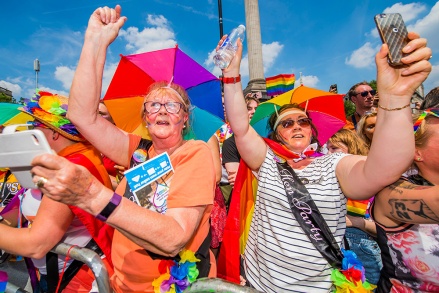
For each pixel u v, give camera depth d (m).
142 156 1.70
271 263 1.58
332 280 1.44
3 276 1.62
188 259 1.31
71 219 1.40
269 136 2.12
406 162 1.16
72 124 1.66
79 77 1.57
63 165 0.88
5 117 2.43
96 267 1.26
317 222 1.47
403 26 1.07
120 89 2.05
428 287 1.32
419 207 1.19
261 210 1.67
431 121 1.28
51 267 1.52
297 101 2.23
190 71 2.11
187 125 1.84
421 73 1.05
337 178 1.51
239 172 2.01
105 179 1.66
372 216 1.46
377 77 1.13
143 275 1.39
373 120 2.61
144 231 1.04
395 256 1.39
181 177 1.32
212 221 2.53
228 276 1.92
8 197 2.43
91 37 1.60
